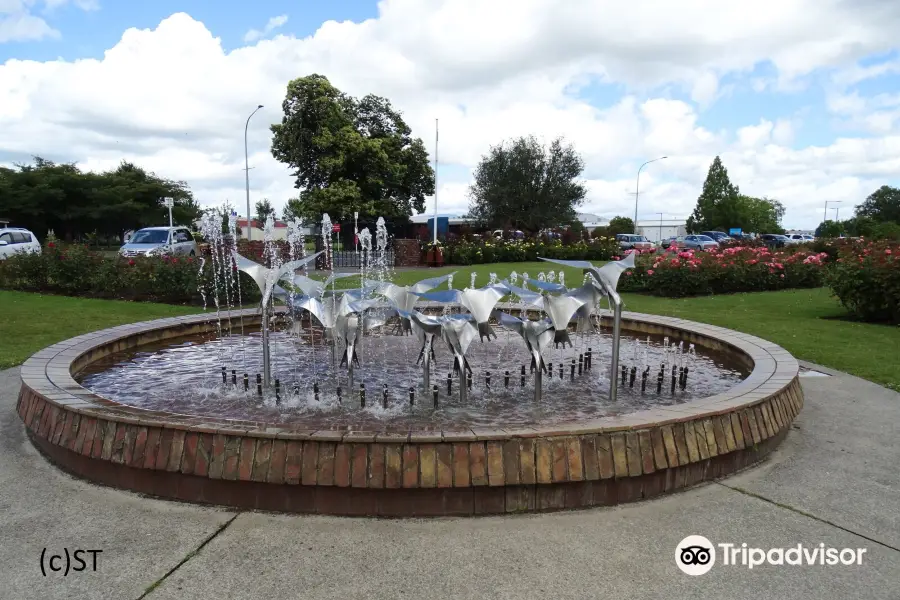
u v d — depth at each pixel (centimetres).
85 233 4025
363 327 495
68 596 254
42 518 318
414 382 523
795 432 458
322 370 571
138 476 345
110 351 628
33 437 425
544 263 2738
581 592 257
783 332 909
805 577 270
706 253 1633
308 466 311
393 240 2686
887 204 6278
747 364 569
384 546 289
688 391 504
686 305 1274
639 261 1584
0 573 271
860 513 329
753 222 6281
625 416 351
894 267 956
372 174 2930
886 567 279
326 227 1594
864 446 430
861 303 1015
